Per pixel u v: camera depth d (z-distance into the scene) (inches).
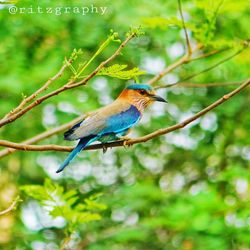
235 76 692.7
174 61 695.1
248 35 626.5
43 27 613.3
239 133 746.2
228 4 461.7
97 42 641.0
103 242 667.4
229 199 677.3
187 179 783.7
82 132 362.0
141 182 706.8
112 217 708.0
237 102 710.5
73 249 675.4
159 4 608.7
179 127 324.2
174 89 722.8
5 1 294.7
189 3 549.0
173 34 647.8
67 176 744.3
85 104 651.5
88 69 642.2
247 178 604.4
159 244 674.8
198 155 776.9
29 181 724.0
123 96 420.5
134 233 633.0
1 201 703.1
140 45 697.0
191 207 565.3
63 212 390.6
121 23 609.3
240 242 568.1
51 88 623.2
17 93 611.2
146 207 682.8
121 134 387.9
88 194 746.2
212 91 721.0
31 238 665.6
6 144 312.5
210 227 559.5
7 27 615.2
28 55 629.0
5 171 717.3
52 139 708.7
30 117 672.4
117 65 295.4
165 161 788.0
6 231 671.8
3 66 620.4
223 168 768.9
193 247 586.2
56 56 625.3
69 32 629.9
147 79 702.5
